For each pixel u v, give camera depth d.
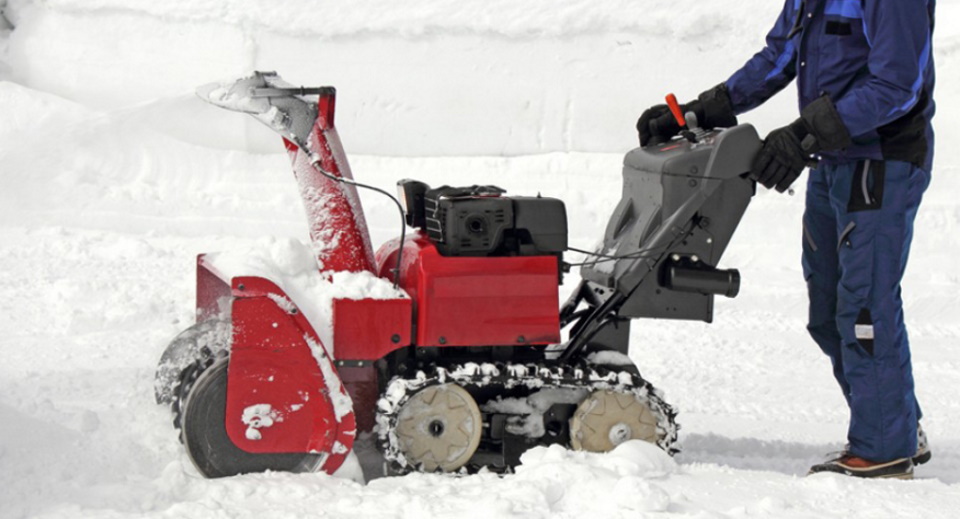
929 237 22.73
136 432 9.30
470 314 8.69
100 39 28.66
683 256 9.08
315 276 8.84
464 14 26.77
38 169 24.23
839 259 9.53
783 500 8.00
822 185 9.95
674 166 8.96
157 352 11.66
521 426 9.00
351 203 9.04
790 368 15.12
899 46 8.80
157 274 19.19
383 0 27.17
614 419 8.96
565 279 19.98
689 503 7.91
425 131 26.58
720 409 12.89
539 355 9.30
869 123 8.83
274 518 7.44
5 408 9.32
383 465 9.06
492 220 8.78
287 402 8.40
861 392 9.43
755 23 26.41
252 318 8.31
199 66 27.88
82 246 20.94
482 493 7.94
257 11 27.52
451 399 8.71
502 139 26.44
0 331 15.16
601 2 26.66
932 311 18.95
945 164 25.11
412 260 8.91
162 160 25.55
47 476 8.28
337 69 27.02
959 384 14.43
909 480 9.06
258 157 26.14
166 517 7.39
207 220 23.50
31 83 28.98
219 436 8.49
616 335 9.34
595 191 24.64
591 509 7.65
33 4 29.58
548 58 26.56
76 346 14.37
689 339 16.47
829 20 9.32
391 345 8.61
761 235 23.20
